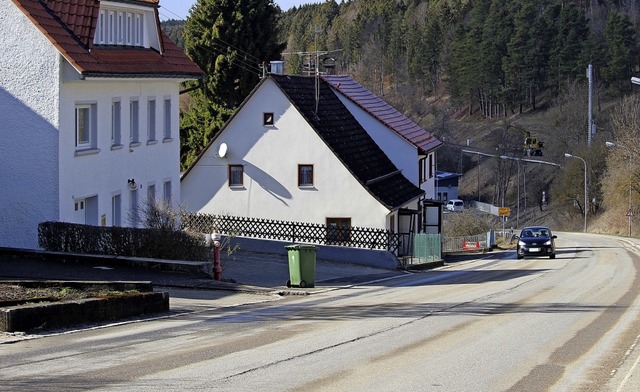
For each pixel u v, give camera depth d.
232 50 58.44
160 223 29.05
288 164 43.88
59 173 26.97
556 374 12.55
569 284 29.41
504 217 90.44
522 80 135.12
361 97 53.06
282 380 11.78
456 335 16.36
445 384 11.77
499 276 33.91
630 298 24.09
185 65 35.25
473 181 123.12
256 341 15.26
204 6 58.62
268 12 59.53
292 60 123.94
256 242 37.06
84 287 19.36
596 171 102.12
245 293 24.20
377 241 41.91
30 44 26.91
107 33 30.20
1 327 15.50
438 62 150.25
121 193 31.30
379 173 46.78
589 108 103.38
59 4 28.50
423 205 52.62
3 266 24.72
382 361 13.44
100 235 26.47
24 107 27.05
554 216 108.56
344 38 163.12
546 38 135.38
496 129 128.38
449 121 130.50
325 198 43.59
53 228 26.61
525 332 16.84
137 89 32.38
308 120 43.53
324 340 15.52
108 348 14.22
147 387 11.16
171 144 35.88
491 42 136.75
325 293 25.64
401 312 20.30
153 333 16.06
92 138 29.30
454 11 161.12
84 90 28.41
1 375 11.84
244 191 44.41
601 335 16.50
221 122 58.16
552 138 116.62
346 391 11.18
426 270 39.06
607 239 75.69
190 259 26.38
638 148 85.62
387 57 144.75
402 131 52.03
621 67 123.81
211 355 13.69
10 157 27.20
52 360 13.02
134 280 23.70
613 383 11.91
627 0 156.88
